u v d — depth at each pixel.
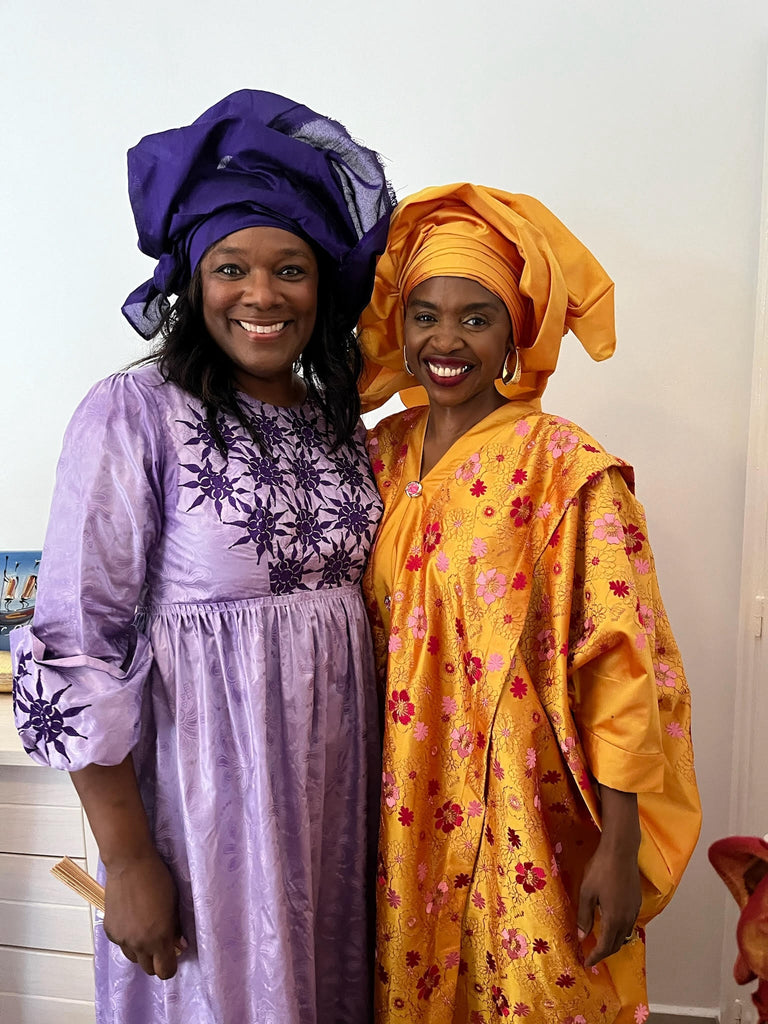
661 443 1.30
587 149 1.25
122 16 1.33
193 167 0.79
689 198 1.24
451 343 0.85
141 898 0.74
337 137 0.86
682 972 1.42
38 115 1.37
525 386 0.98
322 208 0.85
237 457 0.81
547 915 0.80
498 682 0.81
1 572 1.33
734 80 1.21
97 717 0.71
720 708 1.35
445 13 1.26
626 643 0.78
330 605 0.87
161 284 0.85
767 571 1.25
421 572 0.88
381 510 0.94
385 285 0.97
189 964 0.81
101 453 0.76
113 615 0.76
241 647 0.80
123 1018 0.83
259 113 0.81
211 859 0.78
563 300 0.87
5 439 1.44
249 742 0.79
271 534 0.81
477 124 1.27
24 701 0.73
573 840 0.86
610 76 1.24
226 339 0.83
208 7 1.31
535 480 0.85
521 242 0.84
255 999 0.79
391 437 1.00
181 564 0.79
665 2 1.21
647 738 0.78
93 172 1.36
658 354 1.28
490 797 0.83
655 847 0.85
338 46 1.29
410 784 0.85
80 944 1.08
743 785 1.31
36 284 1.40
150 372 0.83
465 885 0.87
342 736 0.88
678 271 1.26
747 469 1.28
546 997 0.81
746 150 1.23
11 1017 1.11
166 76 1.33
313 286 0.84
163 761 0.81
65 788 1.06
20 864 1.08
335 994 0.92
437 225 0.89
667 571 1.33
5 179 1.39
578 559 0.84
